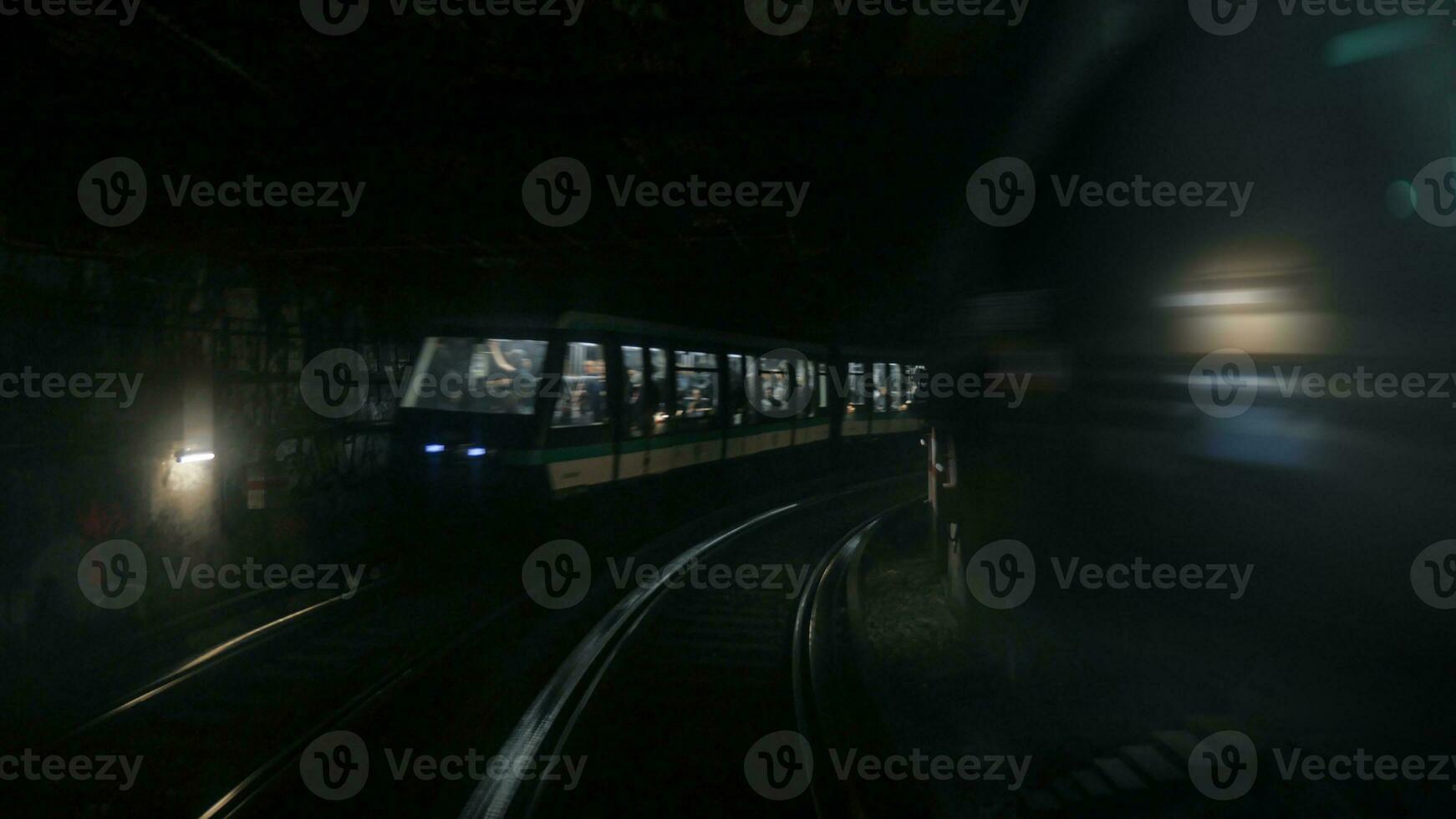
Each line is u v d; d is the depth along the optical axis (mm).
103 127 6594
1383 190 3926
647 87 6527
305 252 10281
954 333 7746
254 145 7066
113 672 7270
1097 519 5574
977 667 6852
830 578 10953
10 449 7148
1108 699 5379
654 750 5801
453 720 6297
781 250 11945
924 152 7492
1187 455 4855
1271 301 4371
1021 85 5922
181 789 5203
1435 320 3807
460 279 13492
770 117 6891
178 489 9281
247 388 10641
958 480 7602
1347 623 4121
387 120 6785
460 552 12047
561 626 8867
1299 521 4305
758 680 7250
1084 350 5637
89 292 8047
